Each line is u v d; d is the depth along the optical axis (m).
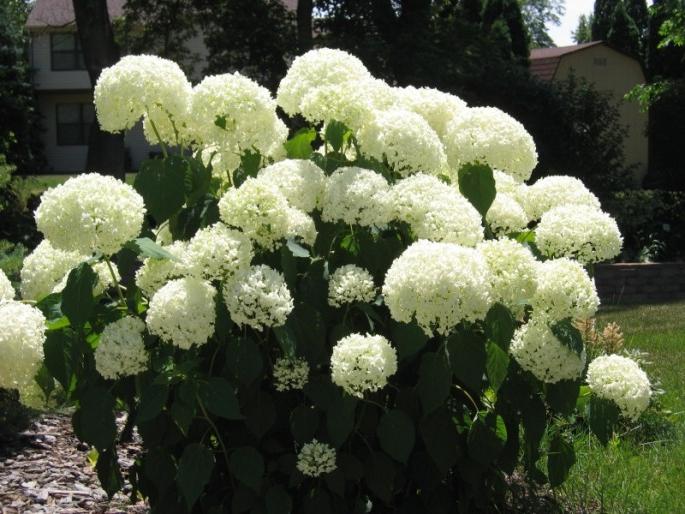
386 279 2.60
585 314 2.72
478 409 2.97
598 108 15.05
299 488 2.95
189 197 2.98
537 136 15.02
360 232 2.93
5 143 18.38
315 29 16.42
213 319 2.58
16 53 26.14
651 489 3.99
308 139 3.23
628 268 11.62
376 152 3.05
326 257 2.95
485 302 2.53
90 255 2.92
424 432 2.77
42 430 5.00
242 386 2.76
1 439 4.78
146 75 2.91
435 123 3.38
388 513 3.18
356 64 3.36
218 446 2.94
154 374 2.75
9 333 2.55
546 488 3.89
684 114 21.52
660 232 13.69
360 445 2.93
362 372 2.54
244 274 2.60
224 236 2.64
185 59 18.62
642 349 7.61
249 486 2.69
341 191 2.79
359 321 2.94
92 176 2.63
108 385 2.84
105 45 14.14
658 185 22.03
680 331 8.55
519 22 25.81
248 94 2.99
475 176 3.02
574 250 2.88
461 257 2.57
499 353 2.67
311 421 2.79
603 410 2.94
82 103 31.83
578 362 2.74
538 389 2.97
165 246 3.01
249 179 2.74
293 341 2.60
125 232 2.57
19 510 3.87
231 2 15.37
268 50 15.51
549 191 3.26
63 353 2.66
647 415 5.02
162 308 2.56
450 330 2.64
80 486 4.20
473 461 2.92
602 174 14.89
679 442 4.78
